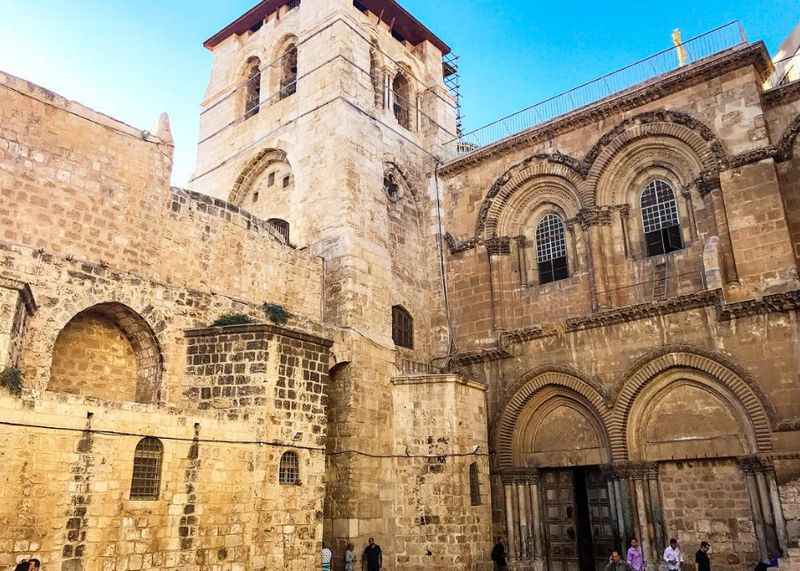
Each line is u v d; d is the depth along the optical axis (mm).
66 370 20391
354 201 30734
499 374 30406
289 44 38719
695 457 25234
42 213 20188
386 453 27078
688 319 26031
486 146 33750
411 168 35656
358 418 26500
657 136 28859
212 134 39531
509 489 28719
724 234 26016
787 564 20672
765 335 24250
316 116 33188
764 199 25297
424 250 34781
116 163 22516
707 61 27656
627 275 28781
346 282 28734
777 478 22859
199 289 24141
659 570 24906
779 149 25891
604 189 29891
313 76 34281
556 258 31328
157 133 24188
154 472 17938
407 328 32312
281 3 39312
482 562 25594
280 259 27688
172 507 17938
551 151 31828
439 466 25984
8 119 19969
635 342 27125
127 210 22453
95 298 20250
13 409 15492
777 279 24344
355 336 27719
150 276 22625
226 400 21172
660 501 25844
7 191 19531
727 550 24203
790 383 23406
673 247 28203
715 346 25203
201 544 18312
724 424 24938
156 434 18047
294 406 21719
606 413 27094
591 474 28594
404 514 25922
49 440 15945
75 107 21734
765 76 28312
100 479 16641
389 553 25656
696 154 27688
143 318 21391
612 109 30078
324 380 23094
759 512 23375
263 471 20203
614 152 29734
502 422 29547
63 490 15930
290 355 22016
